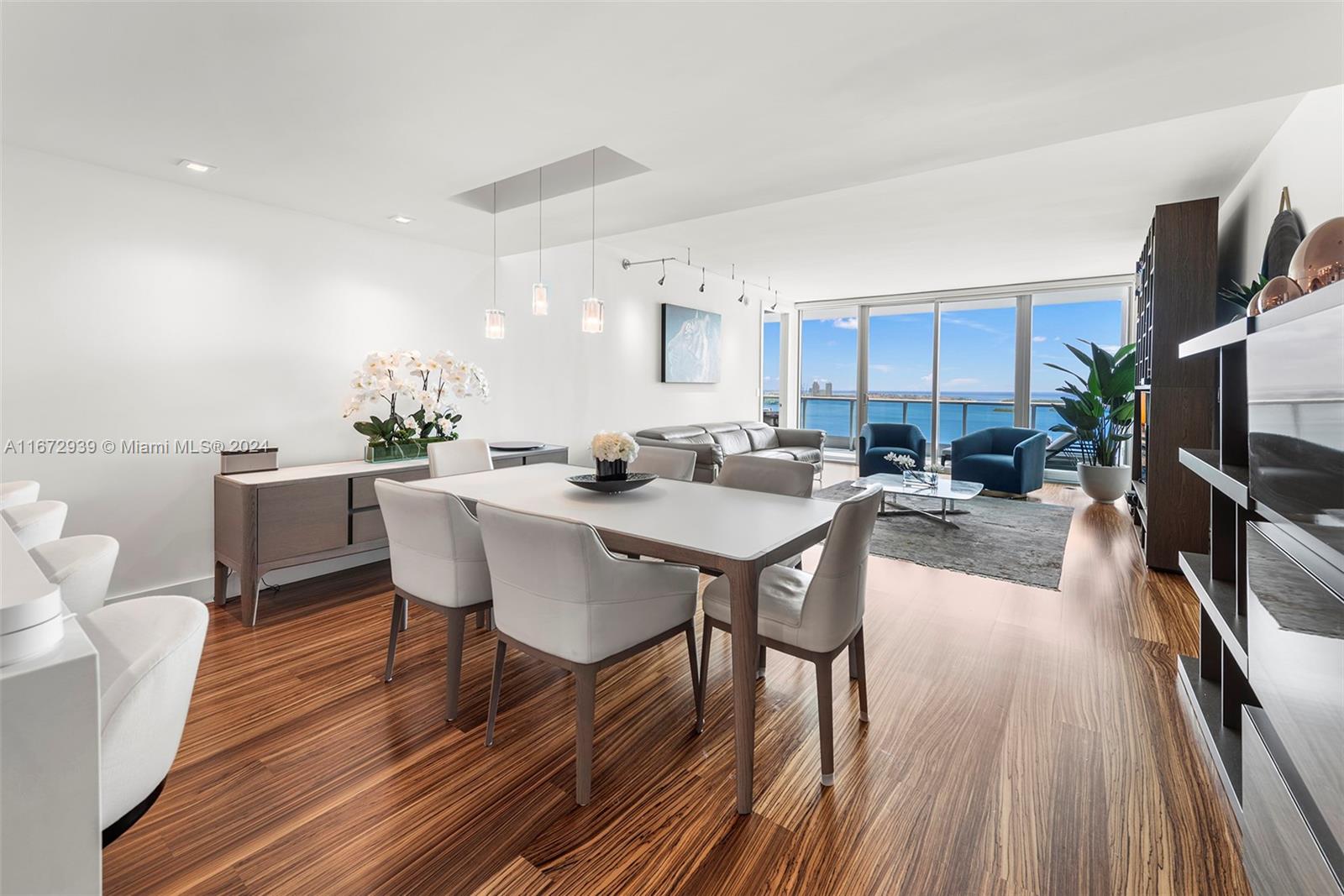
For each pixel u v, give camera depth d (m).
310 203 3.37
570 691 2.39
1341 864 0.88
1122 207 4.29
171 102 2.17
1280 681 1.14
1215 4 1.62
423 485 2.86
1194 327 3.77
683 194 3.23
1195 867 1.51
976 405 8.70
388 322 4.00
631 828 1.65
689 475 3.24
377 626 3.02
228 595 3.37
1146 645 2.79
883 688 2.42
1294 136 2.79
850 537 1.85
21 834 0.70
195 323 3.17
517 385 4.88
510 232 3.96
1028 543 4.58
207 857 1.53
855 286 7.69
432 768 1.90
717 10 1.64
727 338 7.57
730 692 2.40
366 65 1.92
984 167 3.54
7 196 2.60
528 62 1.90
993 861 1.53
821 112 2.24
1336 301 0.90
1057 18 1.68
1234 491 1.58
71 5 1.61
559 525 1.70
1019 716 2.20
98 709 0.75
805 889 1.45
